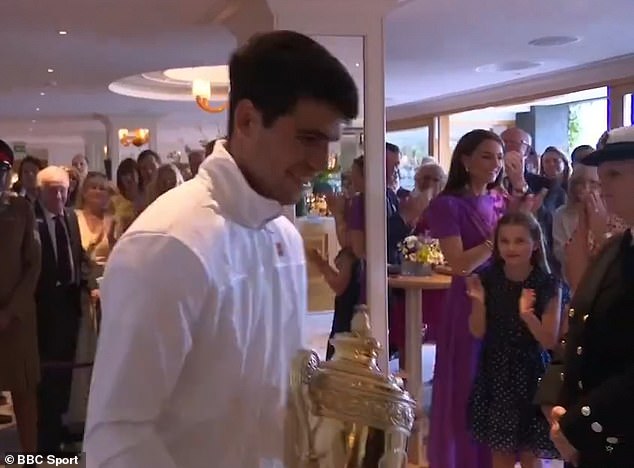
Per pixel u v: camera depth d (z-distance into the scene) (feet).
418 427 11.86
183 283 3.00
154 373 2.95
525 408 8.64
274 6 11.81
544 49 20.67
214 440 3.20
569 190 13.12
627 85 22.94
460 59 22.12
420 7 15.26
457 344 9.70
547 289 8.57
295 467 3.32
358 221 11.57
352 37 12.02
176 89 29.19
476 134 9.66
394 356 15.24
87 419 3.06
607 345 5.69
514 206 10.53
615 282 5.72
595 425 5.61
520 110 34.17
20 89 26.48
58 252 12.13
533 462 8.83
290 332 3.69
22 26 15.93
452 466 9.88
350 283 11.46
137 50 18.93
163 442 3.02
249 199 3.28
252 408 3.34
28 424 11.83
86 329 12.30
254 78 3.17
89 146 42.73
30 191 17.53
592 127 31.17
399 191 19.69
